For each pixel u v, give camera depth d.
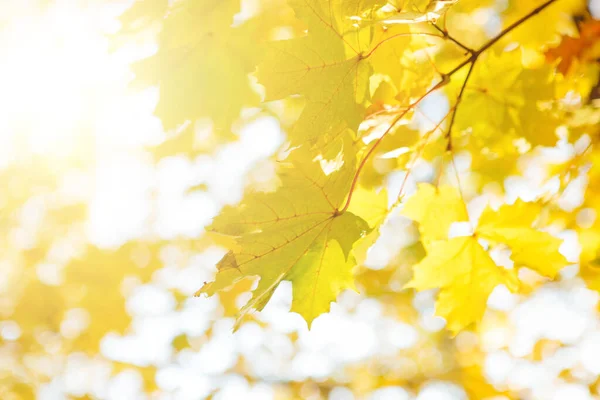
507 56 1.08
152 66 0.99
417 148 1.07
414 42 1.04
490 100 1.09
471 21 1.22
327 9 0.95
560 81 1.09
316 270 1.00
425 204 1.08
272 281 0.98
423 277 1.07
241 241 0.97
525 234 1.06
